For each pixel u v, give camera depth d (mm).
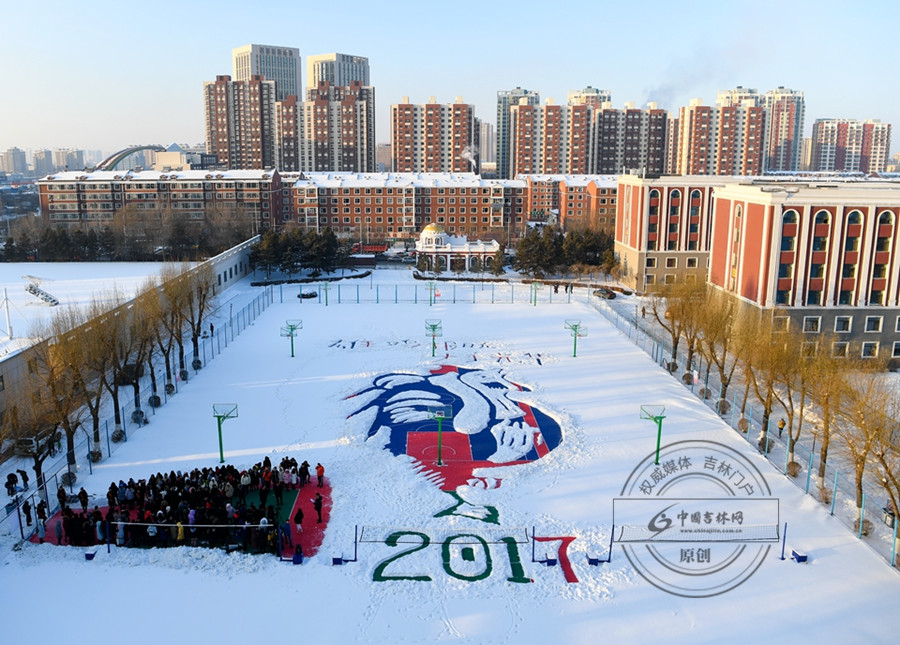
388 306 108500
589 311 105312
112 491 44375
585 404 66250
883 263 78125
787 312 77688
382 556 40938
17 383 57719
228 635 34125
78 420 53250
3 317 75375
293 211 190000
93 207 177125
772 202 76000
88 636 33875
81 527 42094
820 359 53062
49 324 65438
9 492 47250
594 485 49969
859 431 50281
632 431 59719
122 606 36094
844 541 43156
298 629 34625
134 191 176500
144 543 41656
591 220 172125
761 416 63750
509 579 38844
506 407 65562
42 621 34875
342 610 36125
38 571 38938
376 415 63500
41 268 117562
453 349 84375
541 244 134250
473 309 106500
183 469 52219
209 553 40594
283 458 52562
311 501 47469
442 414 54625
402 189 182625
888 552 42281
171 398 67438
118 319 59750
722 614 36219
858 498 44094
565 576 39188
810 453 54688
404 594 37500
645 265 118750
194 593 37250
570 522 44812
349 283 127125
